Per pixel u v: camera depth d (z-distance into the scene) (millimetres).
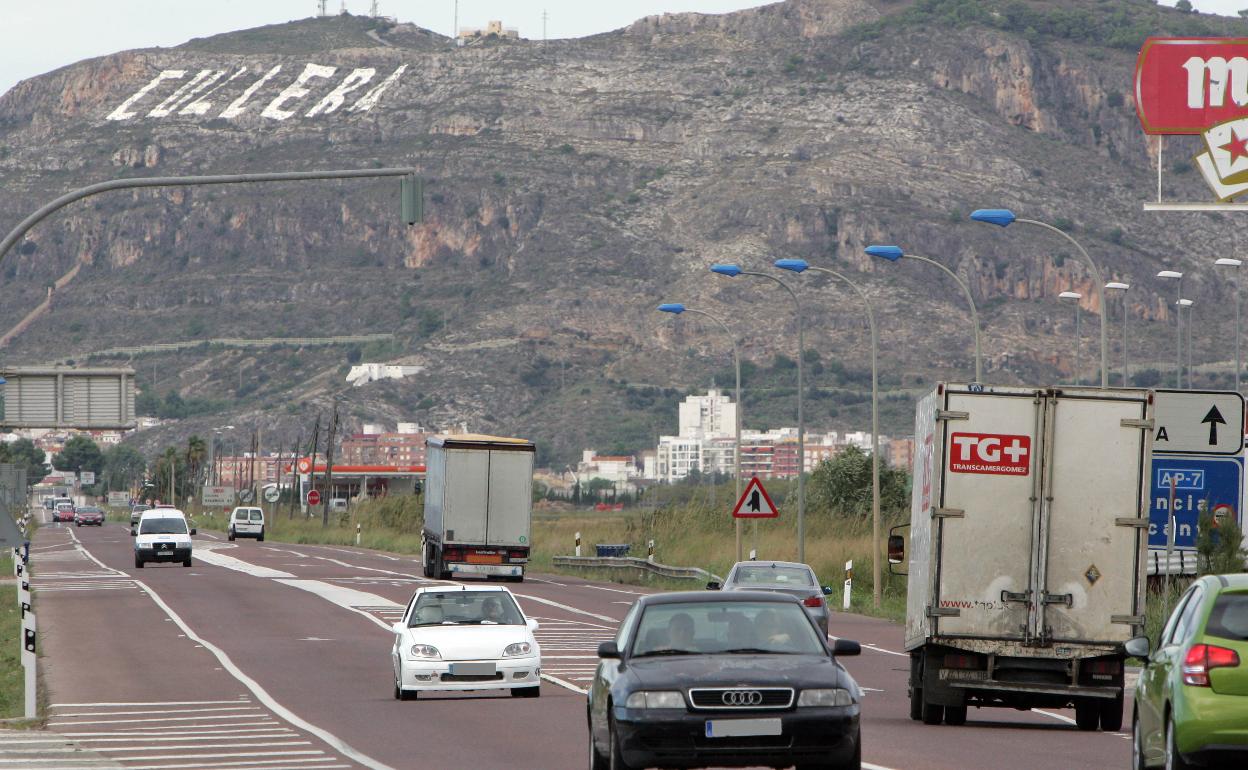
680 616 46281
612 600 148125
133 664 90625
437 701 72875
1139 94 118312
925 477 64750
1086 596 61719
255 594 151500
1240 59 117500
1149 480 61781
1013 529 61938
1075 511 61875
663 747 42031
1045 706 64188
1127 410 62094
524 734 59719
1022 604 61812
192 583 169000
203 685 79875
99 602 141250
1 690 78312
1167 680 41938
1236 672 40031
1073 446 61938
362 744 57094
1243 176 117188
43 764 52250
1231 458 99625
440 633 73562
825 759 42375
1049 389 61938
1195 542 98875
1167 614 94750
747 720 42031
